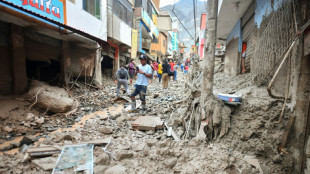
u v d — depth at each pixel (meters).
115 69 14.16
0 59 5.25
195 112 3.99
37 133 4.13
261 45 4.32
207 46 3.71
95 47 9.91
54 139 3.58
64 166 2.51
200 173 2.44
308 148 2.68
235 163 2.73
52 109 5.25
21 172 2.41
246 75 6.16
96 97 7.95
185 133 3.84
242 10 6.55
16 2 4.75
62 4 6.73
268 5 4.07
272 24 3.74
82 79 9.98
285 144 2.86
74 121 5.04
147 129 4.23
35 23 5.50
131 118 5.09
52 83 8.21
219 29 9.23
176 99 7.36
